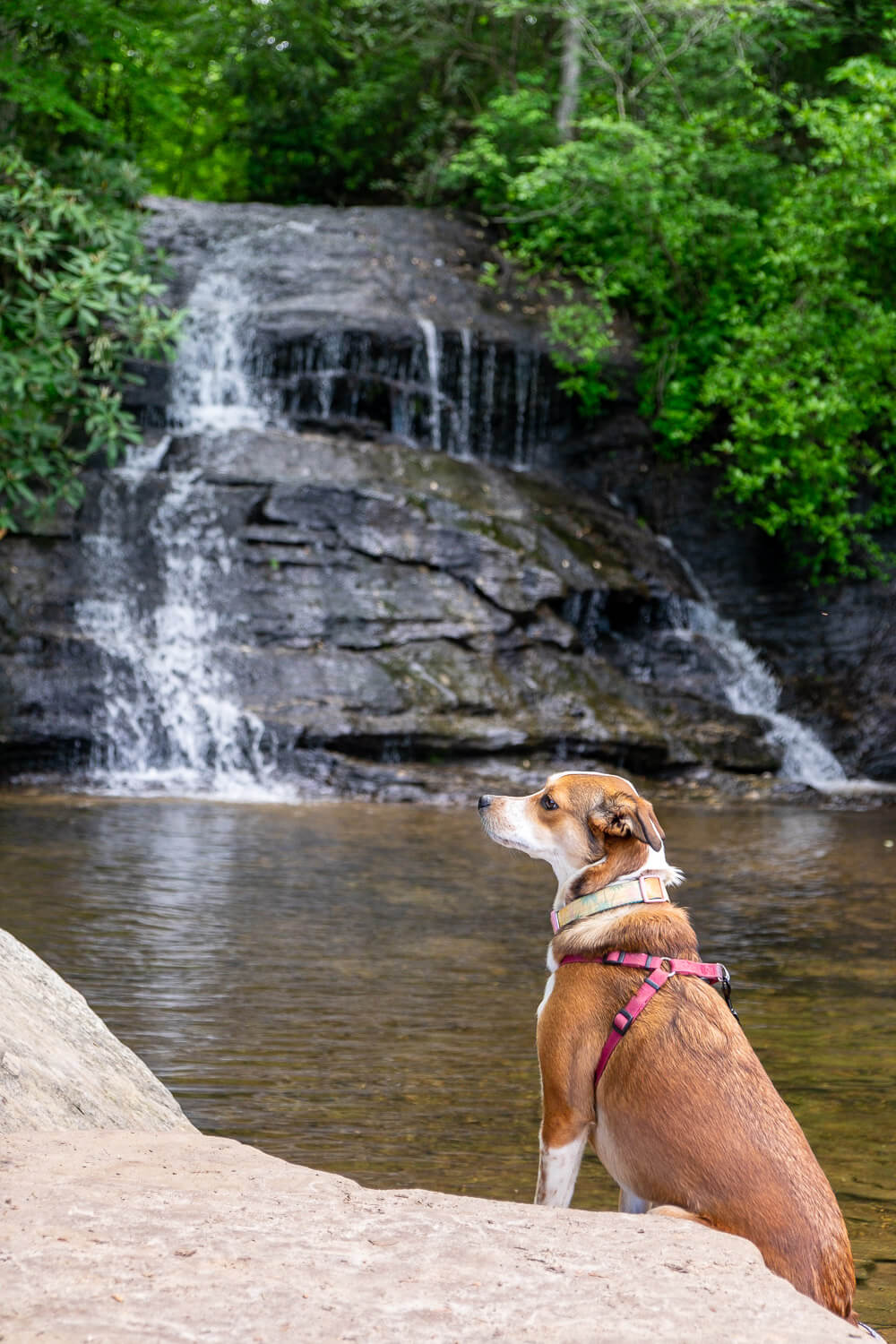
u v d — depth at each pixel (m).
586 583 18.06
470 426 21.12
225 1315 1.89
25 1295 1.95
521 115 23.23
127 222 17.67
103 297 16.80
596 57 22.56
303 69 26.45
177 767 15.17
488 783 15.01
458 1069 5.60
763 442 20.36
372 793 14.61
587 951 3.13
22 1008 3.65
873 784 17.84
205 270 21.00
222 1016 6.25
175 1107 3.83
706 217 21.77
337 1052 5.79
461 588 17.27
